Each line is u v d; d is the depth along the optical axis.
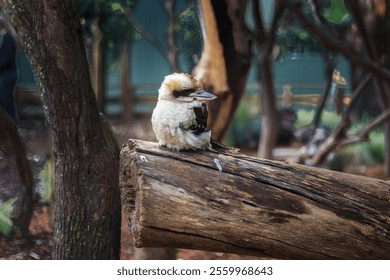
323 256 3.56
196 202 3.35
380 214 3.58
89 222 4.64
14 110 7.05
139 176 3.34
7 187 7.78
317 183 3.55
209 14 5.11
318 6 7.66
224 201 3.38
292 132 14.20
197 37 8.79
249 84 15.17
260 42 8.12
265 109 8.65
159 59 15.07
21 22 4.33
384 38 9.15
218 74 5.20
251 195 3.42
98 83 9.97
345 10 7.88
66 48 4.35
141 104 14.52
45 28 4.29
